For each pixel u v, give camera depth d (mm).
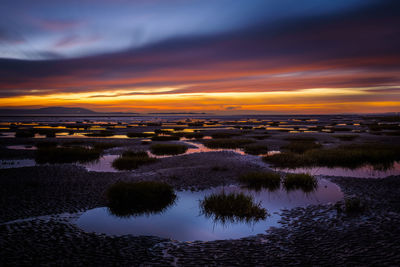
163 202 10195
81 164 18406
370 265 5410
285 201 10219
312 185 12406
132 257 5977
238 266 5535
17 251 6148
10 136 40219
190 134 41469
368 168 16828
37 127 66938
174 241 6867
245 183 13148
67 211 9070
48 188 11898
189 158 20391
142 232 7457
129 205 9781
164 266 5574
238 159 20125
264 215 8656
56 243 6629
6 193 11008
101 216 8680
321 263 5562
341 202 9836
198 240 6926
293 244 6539
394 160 19172
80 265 5586
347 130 51812
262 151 24203
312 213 8781
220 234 7309
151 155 22891
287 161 18516
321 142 31172
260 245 6547
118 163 17859
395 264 5406
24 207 9344
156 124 81375
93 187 12133
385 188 11672
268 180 13078
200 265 5602
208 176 14492
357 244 6367
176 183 13055
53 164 18297
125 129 60156
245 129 58625
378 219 7938
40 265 5551
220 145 28750
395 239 6535
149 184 10836
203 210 9289
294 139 34656
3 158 20500
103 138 37688
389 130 49562
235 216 8664
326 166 17594
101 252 6195
